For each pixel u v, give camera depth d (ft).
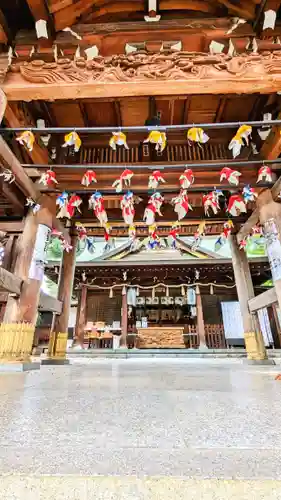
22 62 13.53
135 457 2.59
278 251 16.69
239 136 13.43
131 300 47.98
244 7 13.57
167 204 24.21
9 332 14.70
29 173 18.15
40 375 11.38
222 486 2.16
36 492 2.15
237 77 13.02
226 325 49.32
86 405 5.05
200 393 6.46
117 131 14.93
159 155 20.04
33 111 17.16
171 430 3.48
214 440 3.08
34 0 12.46
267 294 19.12
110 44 14.12
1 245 17.43
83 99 17.01
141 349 44.09
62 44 13.84
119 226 25.29
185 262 45.47
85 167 16.33
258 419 4.04
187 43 14.11
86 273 48.93
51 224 18.48
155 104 17.63
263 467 2.39
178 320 52.42
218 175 19.10
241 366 18.43
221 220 24.00
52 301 20.26
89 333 46.85
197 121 18.92
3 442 3.01
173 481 2.18
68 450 2.77
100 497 2.12
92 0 13.32
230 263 45.24
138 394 6.30
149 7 13.94
